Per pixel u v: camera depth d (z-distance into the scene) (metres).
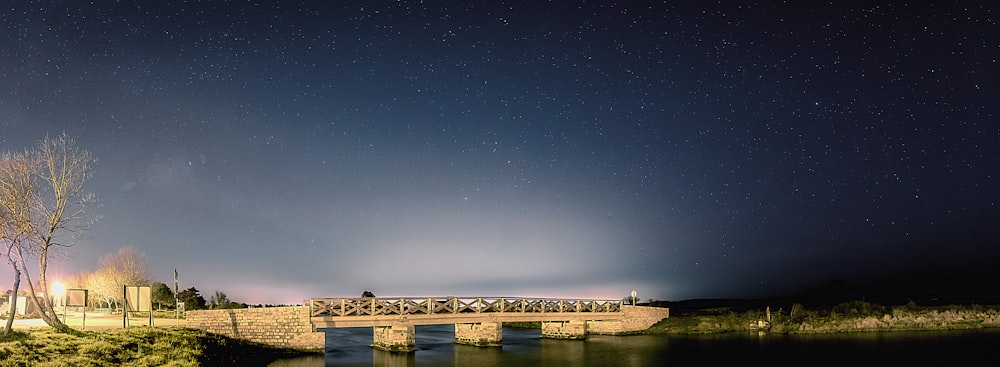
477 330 37.72
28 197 24.48
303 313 30.97
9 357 18.97
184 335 27.47
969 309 48.44
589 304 44.62
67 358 20.20
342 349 35.12
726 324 46.41
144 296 29.28
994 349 34.09
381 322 33.56
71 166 26.05
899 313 46.97
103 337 24.03
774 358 31.91
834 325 45.16
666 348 36.09
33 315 34.50
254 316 31.44
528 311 40.53
